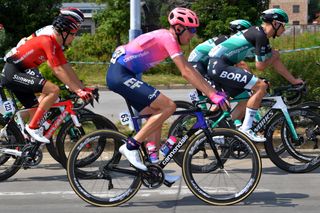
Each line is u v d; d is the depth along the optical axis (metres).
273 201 8.80
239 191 8.61
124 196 8.55
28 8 39.19
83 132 10.30
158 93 8.17
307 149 11.95
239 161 10.84
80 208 8.59
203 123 8.44
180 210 8.38
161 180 8.41
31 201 9.02
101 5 45.44
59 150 10.46
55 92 9.77
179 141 8.52
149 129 8.17
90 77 32.38
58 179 10.48
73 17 9.48
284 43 40.44
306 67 14.12
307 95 13.88
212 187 8.90
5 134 10.09
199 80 7.96
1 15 38.31
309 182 9.97
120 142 8.48
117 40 38.91
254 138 10.29
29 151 9.94
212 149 8.83
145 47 8.15
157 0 45.97
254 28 10.31
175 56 7.98
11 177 10.67
